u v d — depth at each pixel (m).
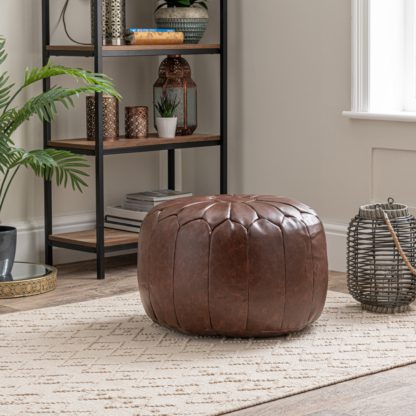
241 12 6.08
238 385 3.61
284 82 5.91
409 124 5.34
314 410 3.37
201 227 4.11
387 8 5.52
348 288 4.77
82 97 6.00
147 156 6.43
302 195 5.91
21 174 5.80
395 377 3.73
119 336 4.28
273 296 4.11
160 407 3.38
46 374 3.76
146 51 5.61
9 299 5.05
